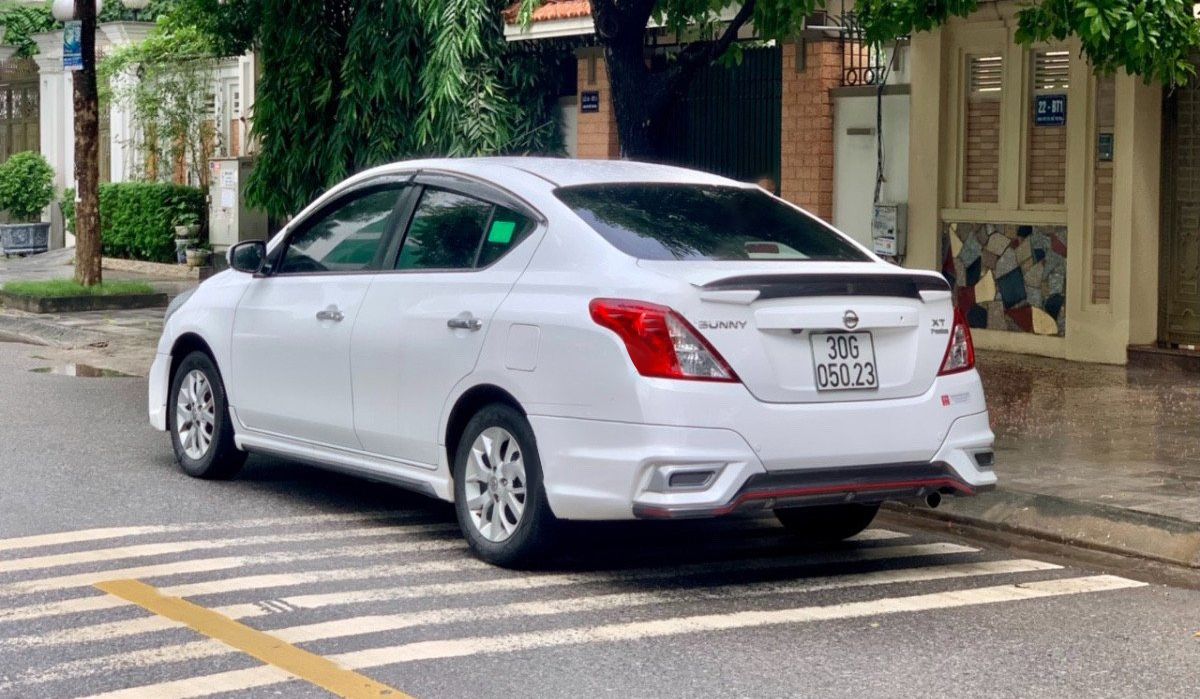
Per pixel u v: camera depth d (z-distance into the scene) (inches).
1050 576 277.1
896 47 582.9
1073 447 378.0
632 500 247.8
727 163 635.5
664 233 273.0
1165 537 293.1
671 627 237.9
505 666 216.1
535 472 264.7
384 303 300.4
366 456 306.5
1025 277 552.7
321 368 313.9
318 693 203.6
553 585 264.8
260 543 294.2
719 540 306.7
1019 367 522.6
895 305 264.4
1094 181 527.5
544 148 701.3
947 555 295.6
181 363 362.9
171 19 834.8
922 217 575.2
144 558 279.7
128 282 813.2
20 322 709.9
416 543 296.8
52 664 215.6
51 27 1302.9
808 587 266.4
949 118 569.6
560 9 643.5
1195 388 476.7
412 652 222.4
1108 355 527.8
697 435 245.9
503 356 269.0
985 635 235.1
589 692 204.7
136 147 1063.0
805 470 254.2
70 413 453.4
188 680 208.7
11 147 1298.0
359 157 682.2
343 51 689.0
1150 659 223.1
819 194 600.7
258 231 931.3
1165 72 394.9
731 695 204.1
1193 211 517.7
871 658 221.9
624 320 250.1
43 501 329.4
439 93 649.6
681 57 434.6
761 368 251.6
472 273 284.0
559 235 271.9
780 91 613.6
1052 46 536.4
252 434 339.0
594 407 252.5
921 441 264.2
